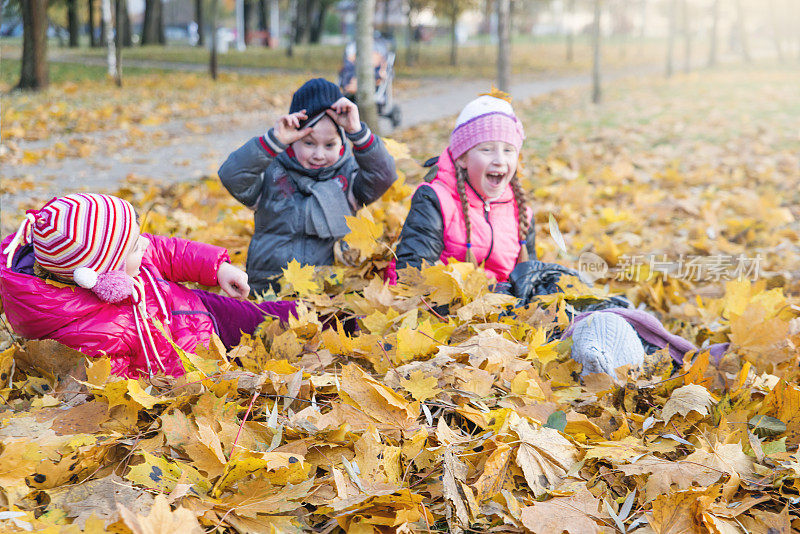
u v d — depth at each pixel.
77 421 2.14
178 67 25.64
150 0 39.47
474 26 67.75
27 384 2.41
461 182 3.29
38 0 15.69
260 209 3.49
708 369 2.77
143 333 2.50
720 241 5.00
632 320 2.89
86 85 18.22
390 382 2.39
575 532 1.84
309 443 2.12
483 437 2.23
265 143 3.23
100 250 2.29
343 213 3.50
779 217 5.67
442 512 1.98
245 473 1.96
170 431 2.07
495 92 3.32
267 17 47.09
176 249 2.83
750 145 10.40
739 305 3.40
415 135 11.12
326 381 2.40
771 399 2.44
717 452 2.19
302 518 1.92
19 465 1.86
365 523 1.88
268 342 2.78
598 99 17.02
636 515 2.02
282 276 3.47
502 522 1.99
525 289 3.23
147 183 7.17
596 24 16.83
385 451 2.05
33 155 8.14
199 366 2.33
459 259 3.33
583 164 8.59
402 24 45.31
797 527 1.98
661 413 2.41
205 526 1.81
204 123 12.45
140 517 1.64
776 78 24.69
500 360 2.56
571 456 2.18
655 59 42.50
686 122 13.13
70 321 2.38
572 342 2.76
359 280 3.49
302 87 3.40
